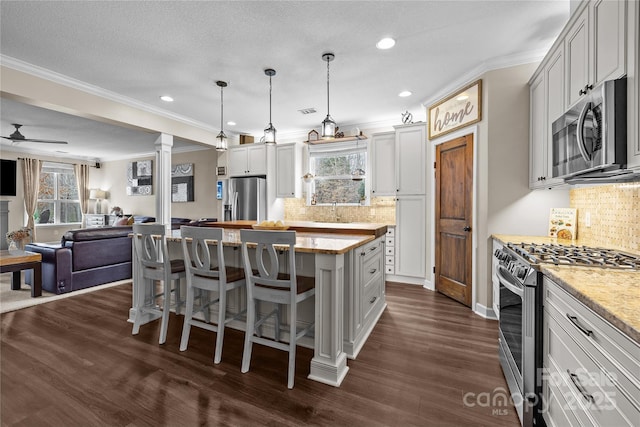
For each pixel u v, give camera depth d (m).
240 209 5.50
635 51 1.28
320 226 3.12
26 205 7.18
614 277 1.27
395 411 1.65
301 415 1.62
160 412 1.64
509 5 2.12
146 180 7.88
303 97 3.90
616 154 1.34
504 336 1.96
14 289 3.98
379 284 3.04
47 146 6.91
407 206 4.24
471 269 3.25
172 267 2.62
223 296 2.20
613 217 2.02
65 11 2.18
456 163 3.49
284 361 2.20
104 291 3.96
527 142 2.83
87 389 1.85
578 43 1.83
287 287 1.99
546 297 1.45
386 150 4.53
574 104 1.83
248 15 2.24
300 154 5.53
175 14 2.22
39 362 2.16
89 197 8.46
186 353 2.31
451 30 2.43
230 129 5.55
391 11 2.19
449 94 3.59
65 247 3.96
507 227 2.91
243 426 1.54
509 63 2.86
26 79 3.01
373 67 3.06
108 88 3.59
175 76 3.27
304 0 2.07
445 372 2.03
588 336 1.05
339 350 2.02
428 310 3.22
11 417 1.60
